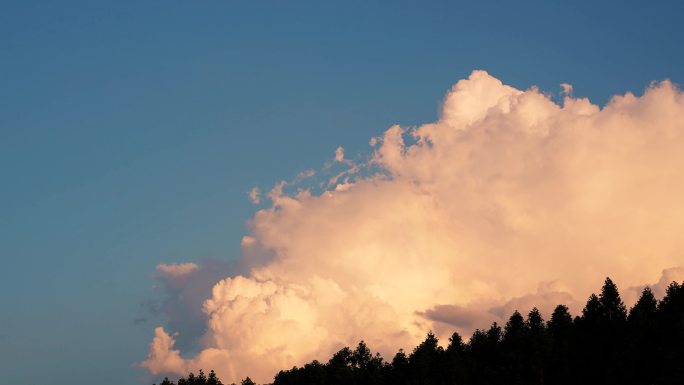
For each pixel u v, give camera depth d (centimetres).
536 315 18862
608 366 17012
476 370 17938
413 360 18075
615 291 18362
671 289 17950
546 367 17450
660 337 16700
